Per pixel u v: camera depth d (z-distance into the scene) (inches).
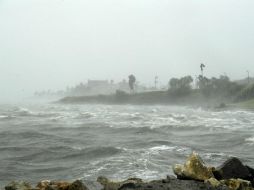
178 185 490.0
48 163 893.8
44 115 2770.7
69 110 3882.9
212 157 961.5
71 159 944.3
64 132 1577.3
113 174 741.9
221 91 6284.5
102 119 2397.9
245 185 497.0
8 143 1207.6
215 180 497.4
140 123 2066.9
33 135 1400.1
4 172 785.6
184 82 7047.2
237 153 1059.3
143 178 701.3
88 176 733.9
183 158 938.1
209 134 1555.1
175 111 3900.1
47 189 479.8
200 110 4281.5
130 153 989.2
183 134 1587.1
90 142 1256.8
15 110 3454.7
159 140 1295.5
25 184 515.2
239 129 1764.3
